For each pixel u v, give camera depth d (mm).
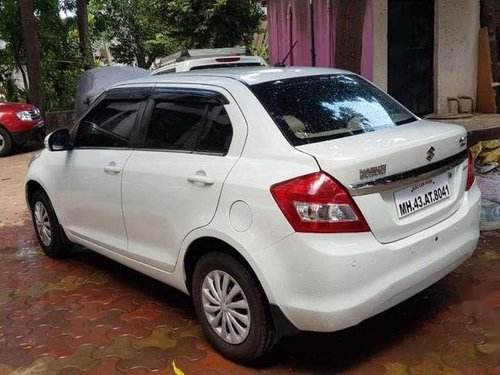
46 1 15766
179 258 3543
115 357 3469
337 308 2811
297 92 3492
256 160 3115
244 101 3326
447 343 3375
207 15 16203
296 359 3312
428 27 9422
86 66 17094
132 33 23266
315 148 2996
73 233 4801
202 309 3449
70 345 3658
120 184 3975
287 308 2918
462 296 3953
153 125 3883
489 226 5121
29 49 13625
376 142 3070
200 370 3266
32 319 4078
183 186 3422
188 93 3686
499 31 9609
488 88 9469
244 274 3104
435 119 9039
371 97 3822
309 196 2816
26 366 3436
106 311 4141
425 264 3129
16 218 7012
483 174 6316
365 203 2879
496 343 3342
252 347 3152
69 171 4598
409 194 3131
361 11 5992
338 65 6148
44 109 14227
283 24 12812
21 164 11172
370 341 3453
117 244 4180
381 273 2916
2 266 5266
